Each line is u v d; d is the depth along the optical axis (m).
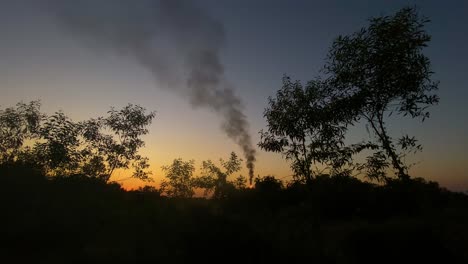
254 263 13.24
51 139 22.03
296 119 16.84
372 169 14.62
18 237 13.73
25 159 21.80
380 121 14.37
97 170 24.86
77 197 18.00
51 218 15.02
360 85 14.39
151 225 15.66
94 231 15.31
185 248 13.44
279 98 17.69
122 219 16.45
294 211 20.17
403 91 13.73
